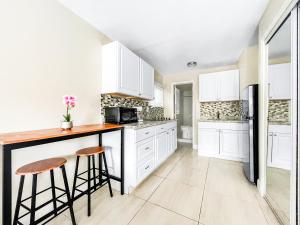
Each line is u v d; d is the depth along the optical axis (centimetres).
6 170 88
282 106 184
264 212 145
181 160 301
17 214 108
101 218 139
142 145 199
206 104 384
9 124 119
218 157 312
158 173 238
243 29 204
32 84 134
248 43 247
